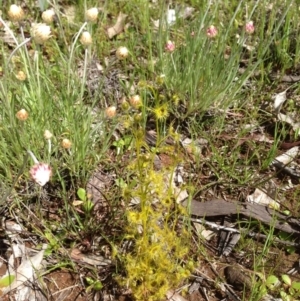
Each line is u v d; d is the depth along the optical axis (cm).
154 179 39
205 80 59
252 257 47
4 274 45
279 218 50
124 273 45
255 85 64
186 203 51
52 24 71
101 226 48
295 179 55
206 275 46
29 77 51
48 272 45
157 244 39
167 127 59
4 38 70
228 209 50
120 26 74
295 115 60
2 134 51
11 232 48
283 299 44
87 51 50
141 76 63
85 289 45
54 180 50
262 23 67
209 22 61
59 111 53
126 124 46
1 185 49
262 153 56
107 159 54
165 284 40
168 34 66
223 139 58
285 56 66
